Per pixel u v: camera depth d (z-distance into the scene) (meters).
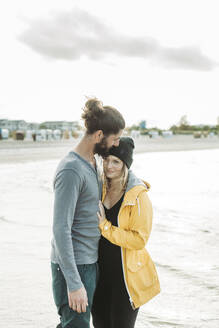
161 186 11.12
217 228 5.93
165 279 3.76
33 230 5.74
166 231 5.71
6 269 3.99
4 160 21.22
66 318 1.84
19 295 3.34
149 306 3.17
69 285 1.70
